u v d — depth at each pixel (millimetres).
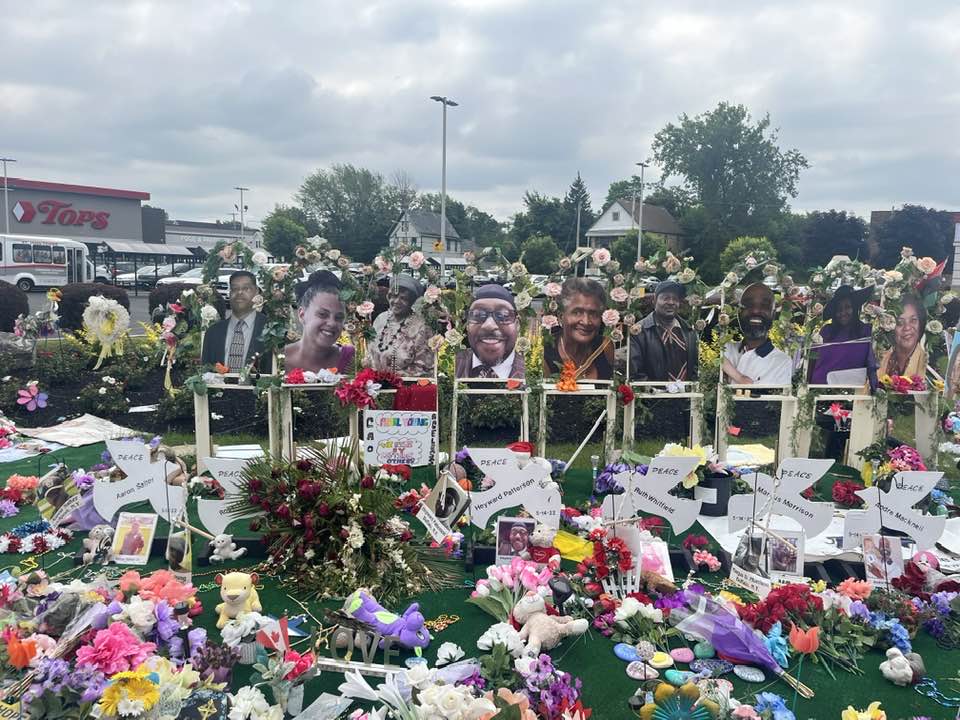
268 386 7184
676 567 5578
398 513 6004
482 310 7520
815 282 7531
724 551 5758
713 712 3480
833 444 8477
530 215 56719
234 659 3725
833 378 7746
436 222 64625
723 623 4203
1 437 8625
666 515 5457
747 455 8602
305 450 5902
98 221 47281
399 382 7281
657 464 5402
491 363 7590
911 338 7766
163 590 4395
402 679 3551
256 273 7184
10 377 10297
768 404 10875
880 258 40719
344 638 4121
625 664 4160
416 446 6984
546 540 5199
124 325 7449
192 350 7336
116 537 5344
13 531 5762
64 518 5754
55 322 10930
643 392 7723
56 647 3555
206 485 6309
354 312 7402
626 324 7492
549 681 3652
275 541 5254
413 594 4941
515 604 4520
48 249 29984
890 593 4789
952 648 4449
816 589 4871
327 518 5062
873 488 5352
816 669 4176
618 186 73062
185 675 3256
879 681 4078
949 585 4914
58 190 45594
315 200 70938
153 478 5316
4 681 3312
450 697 3125
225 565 5398
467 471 7066
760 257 7543
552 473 7438
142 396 10859
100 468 6215
